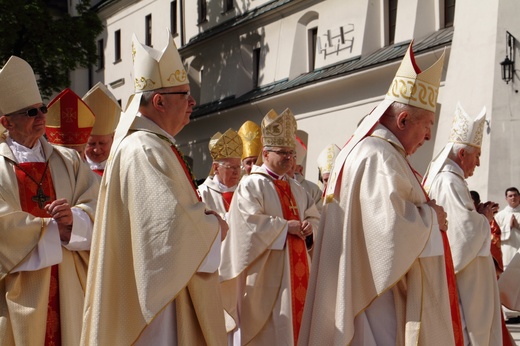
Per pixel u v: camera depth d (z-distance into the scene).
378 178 5.09
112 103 7.45
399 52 19.27
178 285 4.69
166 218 4.71
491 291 7.09
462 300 6.91
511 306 7.25
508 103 16.00
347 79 20.72
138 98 5.17
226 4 28.53
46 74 26.45
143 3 34.06
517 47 16.02
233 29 27.39
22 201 5.75
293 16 24.50
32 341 5.49
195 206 4.84
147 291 4.66
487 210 7.42
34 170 5.86
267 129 8.19
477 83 16.64
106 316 4.76
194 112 29.31
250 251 7.80
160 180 4.79
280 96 23.61
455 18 17.55
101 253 4.82
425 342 5.04
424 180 7.50
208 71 29.28
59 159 6.03
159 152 4.89
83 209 5.76
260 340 7.81
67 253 5.77
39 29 25.61
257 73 26.92
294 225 7.86
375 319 5.15
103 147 7.47
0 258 5.46
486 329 6.95
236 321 7.93
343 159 5.34
